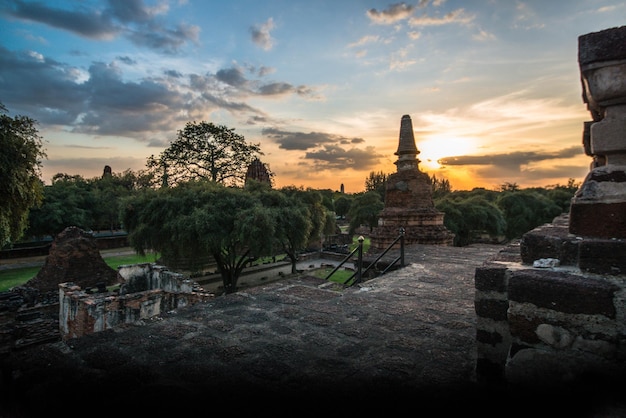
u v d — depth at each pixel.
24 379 2.79
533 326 2.14
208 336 3.59
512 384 2.19
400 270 6.84
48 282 21.02
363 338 3.54
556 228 2.89
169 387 2.69
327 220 33.59
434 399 2.50
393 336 3.59
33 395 2.59
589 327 1.96
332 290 5.50
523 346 2.18
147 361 3.07
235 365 3.01
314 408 2.43
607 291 1.91
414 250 9.60
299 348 3.32
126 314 12.16
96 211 41.69
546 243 2.50
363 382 2.73
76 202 38.56
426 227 12.35
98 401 2.53
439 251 9.35
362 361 3.06
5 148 12.69
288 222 20.77
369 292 5.19
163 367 2.97
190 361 3.07
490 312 2.59
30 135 13.63
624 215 2.06
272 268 29.23
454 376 2.79
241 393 2.61
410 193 12.86
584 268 2.13
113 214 43.50
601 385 1.93
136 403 2.50
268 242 18.44
